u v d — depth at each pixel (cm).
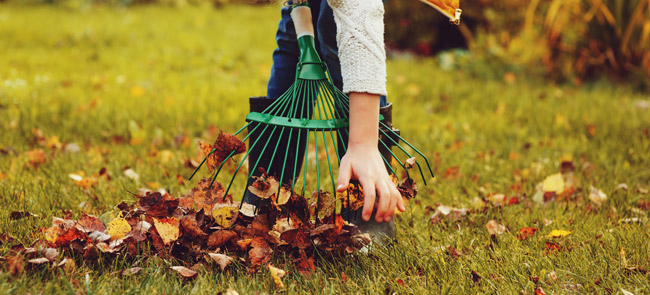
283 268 159
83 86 457
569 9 584
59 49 635
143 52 638
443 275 159
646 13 554
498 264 166
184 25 881
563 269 165
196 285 146
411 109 420
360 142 132
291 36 176
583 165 290
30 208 196
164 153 278
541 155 313
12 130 316
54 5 1027
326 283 151
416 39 710
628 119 401
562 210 219
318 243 168
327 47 168
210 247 163
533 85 556
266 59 630
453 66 629
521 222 204
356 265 164
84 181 229
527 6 650
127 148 296
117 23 835
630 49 562
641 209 227
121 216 163
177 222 161
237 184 238
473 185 255
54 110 363
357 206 162
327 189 239
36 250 151
